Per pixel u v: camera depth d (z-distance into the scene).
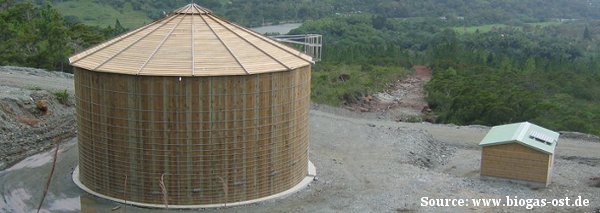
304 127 21.70
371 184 22.27
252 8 147.25
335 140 29.25
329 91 51.50
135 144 18.92
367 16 139.00
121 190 19.67
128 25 104.44
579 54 119.25
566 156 29.20
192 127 18.61
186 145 18.75
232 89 18.59
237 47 20.06
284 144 20.39
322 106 41.81
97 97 19.09
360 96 54.16
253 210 19.20
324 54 79.25
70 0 119.62
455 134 33.66
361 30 125.00
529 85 59.47
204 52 19.38
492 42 117.69
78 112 20.31
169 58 18.92
